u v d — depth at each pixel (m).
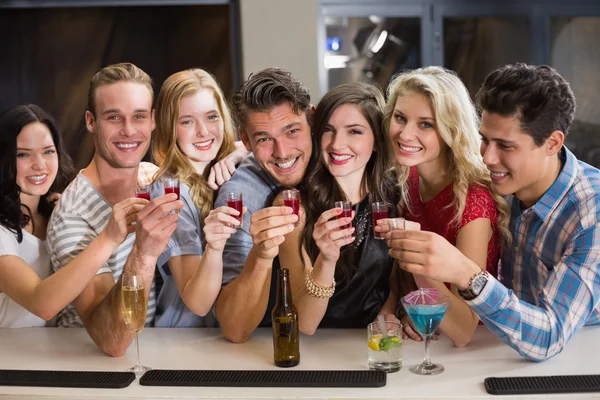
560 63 6.02
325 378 2.04
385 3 5.83
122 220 2.33
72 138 5.96
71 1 5.70
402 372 2.10
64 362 2.30
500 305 2.03
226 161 3.06
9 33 5.85
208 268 2.35
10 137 2.74
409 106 2.43
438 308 2.05
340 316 2.60
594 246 2.13
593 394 1.90
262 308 2.36
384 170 2.58
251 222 2.28
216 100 3.16
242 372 2.11
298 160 2.53
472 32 5.96
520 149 2.13
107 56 5.91
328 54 5.89
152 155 3.18
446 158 2.49
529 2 5.91
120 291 2.28
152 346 2.42
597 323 2.46
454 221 2.45
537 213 2.27
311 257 2.51
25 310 2.76
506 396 1.91
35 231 2.85
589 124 6.07
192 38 5.92
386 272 2.61
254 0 5.61
